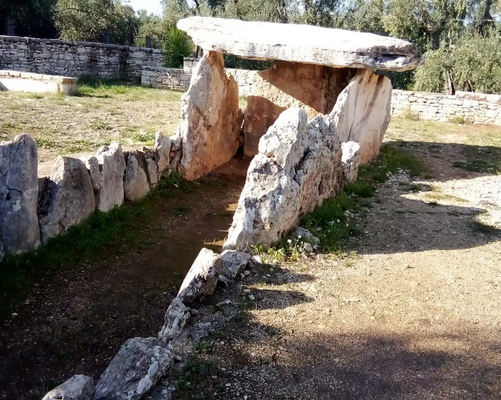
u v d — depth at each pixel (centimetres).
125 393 316
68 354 411
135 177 689
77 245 558
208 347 384
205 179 852
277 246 550
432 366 376
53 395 295
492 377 366
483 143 1200
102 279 519
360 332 415
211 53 862
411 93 1455
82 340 428
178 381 344
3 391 368
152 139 948
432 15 2219
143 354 341
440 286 497
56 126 977
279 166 552
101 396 314
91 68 1780
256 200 542
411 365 377
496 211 734
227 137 952
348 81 942
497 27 2186
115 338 433
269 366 369
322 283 492
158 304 485
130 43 2611
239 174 917
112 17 2381
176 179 789
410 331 419
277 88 986
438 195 809
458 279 513
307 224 602
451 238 624
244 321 421
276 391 344
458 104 1423
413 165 975
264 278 493
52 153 798
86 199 592
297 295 467
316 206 653
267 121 993
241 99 1518
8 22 2047
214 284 452
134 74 1861
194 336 397
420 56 853
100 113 1145
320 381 356
